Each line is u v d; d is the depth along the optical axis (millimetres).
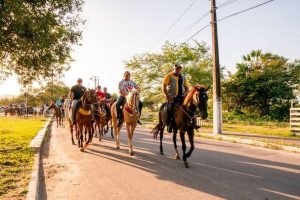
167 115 9469
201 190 6379
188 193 6180
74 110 11914
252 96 33781
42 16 9719
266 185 6762
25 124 26625
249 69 36469
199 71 35656
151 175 7699
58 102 27328
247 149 12203
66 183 7066
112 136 16188
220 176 7590
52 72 11688
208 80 35438
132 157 10164
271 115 32781
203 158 10070
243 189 6445
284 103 33781
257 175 7707
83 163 9242
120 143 13805
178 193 6188
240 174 7812
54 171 8266
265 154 10961
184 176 7586
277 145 12320
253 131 19391
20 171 7754
